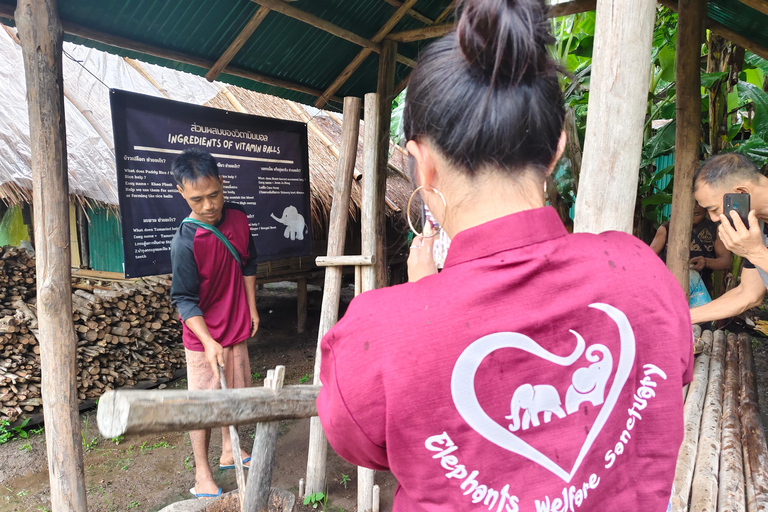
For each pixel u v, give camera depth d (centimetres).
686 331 66
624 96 112
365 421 56
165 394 71
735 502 171
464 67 58
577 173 440
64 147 195
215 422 78
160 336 459
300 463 321
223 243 251
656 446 63
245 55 357
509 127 56
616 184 115
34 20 184
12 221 526
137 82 496
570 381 56
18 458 326
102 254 544
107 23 284
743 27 350
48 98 188
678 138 286
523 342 54
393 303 56
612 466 60
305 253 405
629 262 62
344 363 56
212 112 332
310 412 95
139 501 280
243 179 357
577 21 429
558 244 59
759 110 464
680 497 171
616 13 111
